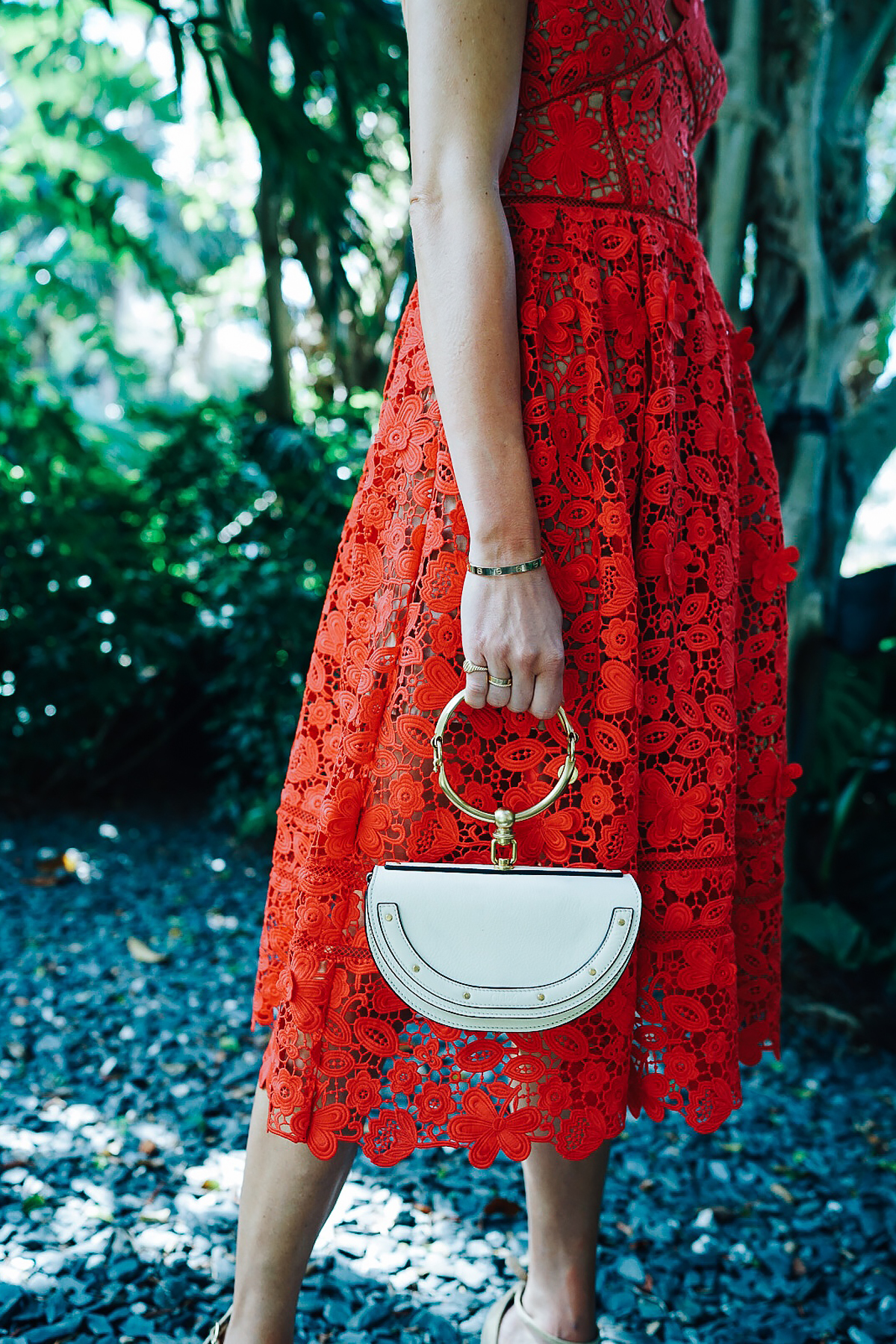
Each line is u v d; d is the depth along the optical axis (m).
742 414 1.09
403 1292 1.38
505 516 0.82
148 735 4.59
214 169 9.59
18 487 4.04
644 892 0.93
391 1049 0.90
